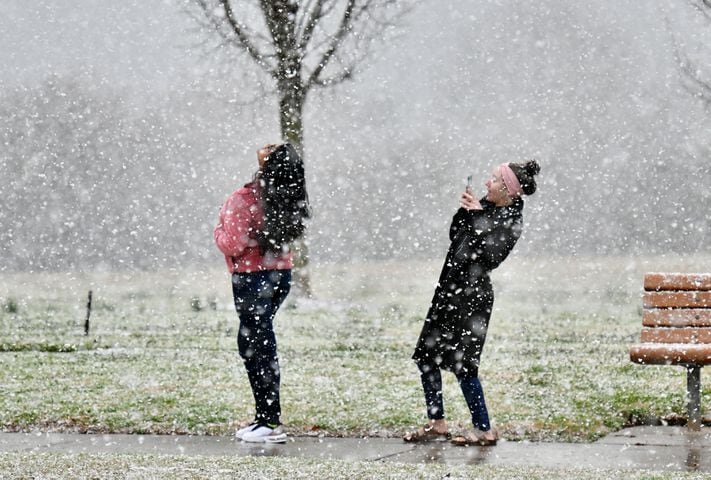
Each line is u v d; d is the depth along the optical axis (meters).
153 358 20.66
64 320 31.86
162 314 34.66
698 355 12.24
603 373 17.44
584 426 12.44
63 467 9.50
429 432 11.97
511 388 15.74
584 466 9.98
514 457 10.69
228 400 14.70
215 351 22.28
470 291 11.68
